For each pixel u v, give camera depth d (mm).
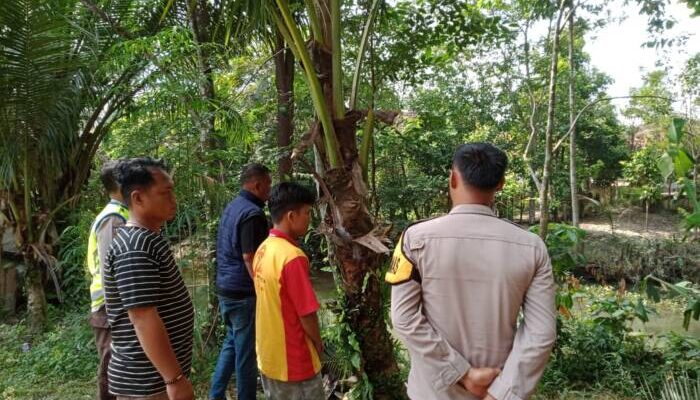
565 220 14305
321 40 2520
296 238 2311
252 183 2881
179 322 1784
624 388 3461
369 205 2596
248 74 4777
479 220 1420
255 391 2805
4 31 3859
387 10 4316
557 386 3539
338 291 2654
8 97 4098
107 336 2473
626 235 10820
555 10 5430
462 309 1389
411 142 7324
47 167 4703
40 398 3213
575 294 4441
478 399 1367
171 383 1626
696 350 3822
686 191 2539
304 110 5070
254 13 3033
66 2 4164
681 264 8453
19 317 5238
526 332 1342
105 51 4574
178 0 4434
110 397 2475
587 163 14289
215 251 3553
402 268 1444
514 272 1360
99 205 4703
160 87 3416
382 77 4730
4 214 4520
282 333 2145
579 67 12648
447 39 4836
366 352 2605
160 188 1771
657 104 11141
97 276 2469
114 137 5004
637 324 5855
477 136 10109
